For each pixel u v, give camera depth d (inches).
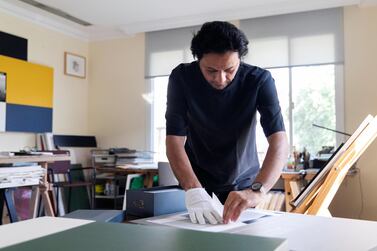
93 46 198.2
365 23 146.3
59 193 166.4
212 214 37.6
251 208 44.7
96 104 196.1
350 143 71.8
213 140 55.7
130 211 45.0
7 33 154.8
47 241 21.3
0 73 150.9
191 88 54.5
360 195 142.7
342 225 34.0
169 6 156.1
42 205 135.8
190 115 56.2
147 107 184.2
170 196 44.1
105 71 194.7
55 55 178.9
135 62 187.6
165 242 20.8
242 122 54.3
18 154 112.5
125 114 189.5
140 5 155.6
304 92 156.9
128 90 189.0
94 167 170.7
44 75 170.4
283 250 20.5
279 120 52.5
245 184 57.2
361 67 146.3
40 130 167.6
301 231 31.7
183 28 175.0
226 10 159.5
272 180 46.3
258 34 161.0
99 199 179.3
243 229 33.3
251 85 52.8
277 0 148.2
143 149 184.9
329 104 153.1
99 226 25.5
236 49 45.5
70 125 187.0
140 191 44.5
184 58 174.6
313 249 26.0
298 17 154.8
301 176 123.1
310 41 152.9
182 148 53.8
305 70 156.9
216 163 56.2
